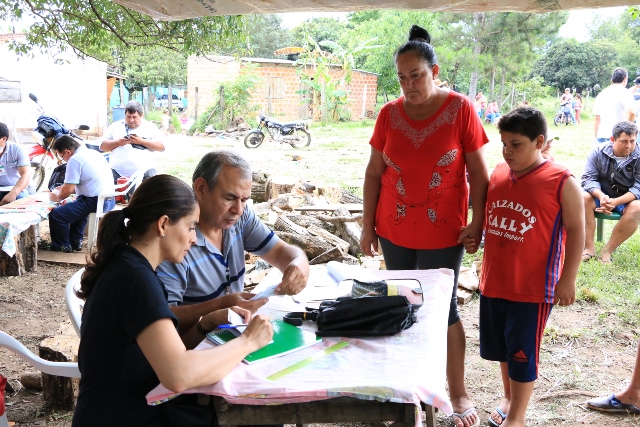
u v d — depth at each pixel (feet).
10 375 13.57
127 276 6.72
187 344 7.98
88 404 6.93
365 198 12.17
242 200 8.79
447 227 11.23
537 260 10.07
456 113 10.87
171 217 6.99
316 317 8.12
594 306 17.79
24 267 20.83
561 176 9.95
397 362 6.90
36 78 60.90
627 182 21.34
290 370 6.78
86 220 24.12
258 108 83.76
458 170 11.10
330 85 86.33
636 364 11.88
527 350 10.21
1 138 22.68
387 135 11.45
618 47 129.18
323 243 20.03
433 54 10.64
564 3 8.67
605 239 24.38
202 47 23.07
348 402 6.50
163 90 131.54
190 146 60.29
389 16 101.19
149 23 22.24
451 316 11.38
